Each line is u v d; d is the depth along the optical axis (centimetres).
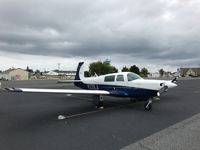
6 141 490
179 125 619
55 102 1144
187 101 1183
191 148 423
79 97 1375
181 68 11744
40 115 787
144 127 605
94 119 718
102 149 436
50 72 11969
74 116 771
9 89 677
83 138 509
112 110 900
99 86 1149
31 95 1505
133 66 7931
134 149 430
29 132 562
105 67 7869
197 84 2998
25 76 8094
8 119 718
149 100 923
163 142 465
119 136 521
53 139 503
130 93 984
